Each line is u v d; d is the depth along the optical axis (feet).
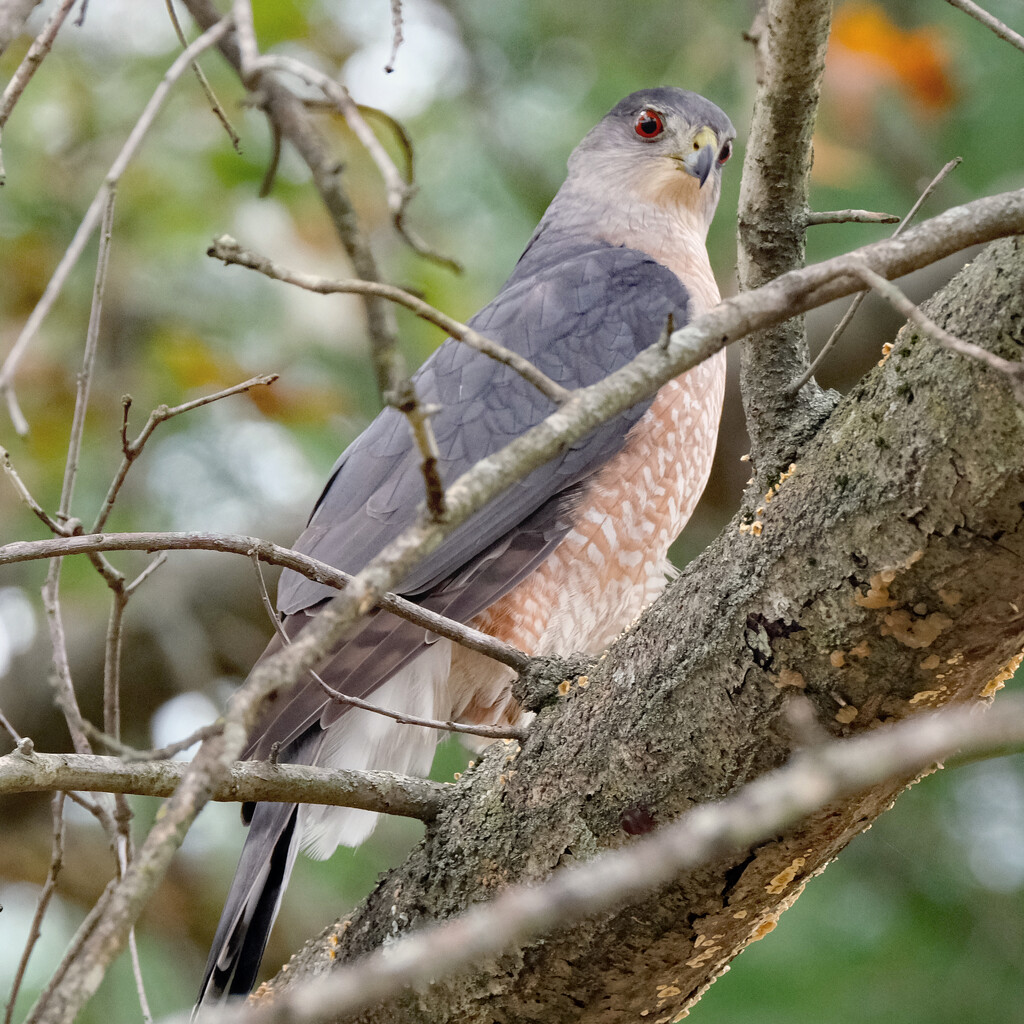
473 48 39.27
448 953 9.57
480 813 17.83
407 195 10.49
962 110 36.24
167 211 35.70
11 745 33.60
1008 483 13.42
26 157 35.24
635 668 16.65
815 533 14.84
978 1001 30.53
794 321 16.72
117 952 9.16
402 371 10.39
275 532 35.76
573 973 16.98
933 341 14.01
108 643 18.35
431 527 10.71
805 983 29.84
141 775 15.64
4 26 13.66
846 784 9.55
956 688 15.08
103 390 34.99
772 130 17.04
